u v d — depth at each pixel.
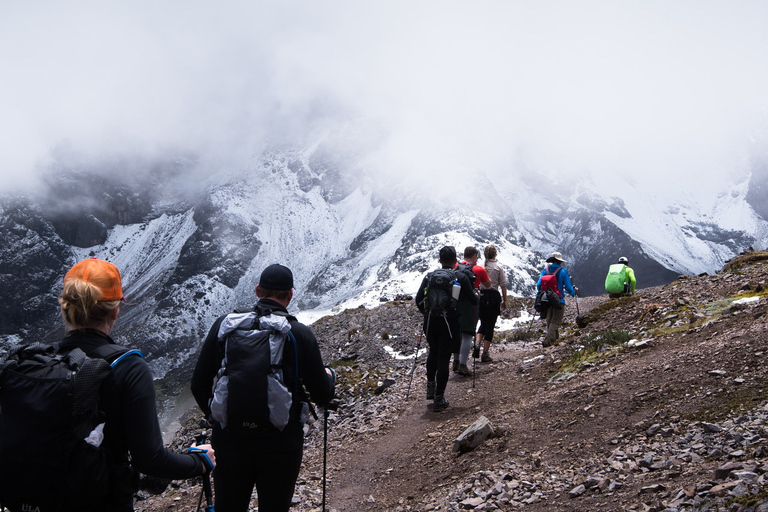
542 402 7.69
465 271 11.06
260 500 3.90
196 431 11.58
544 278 12.29
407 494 6.31
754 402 5.43
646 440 5.57
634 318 11.43
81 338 2.90
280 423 3.73
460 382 10.71
